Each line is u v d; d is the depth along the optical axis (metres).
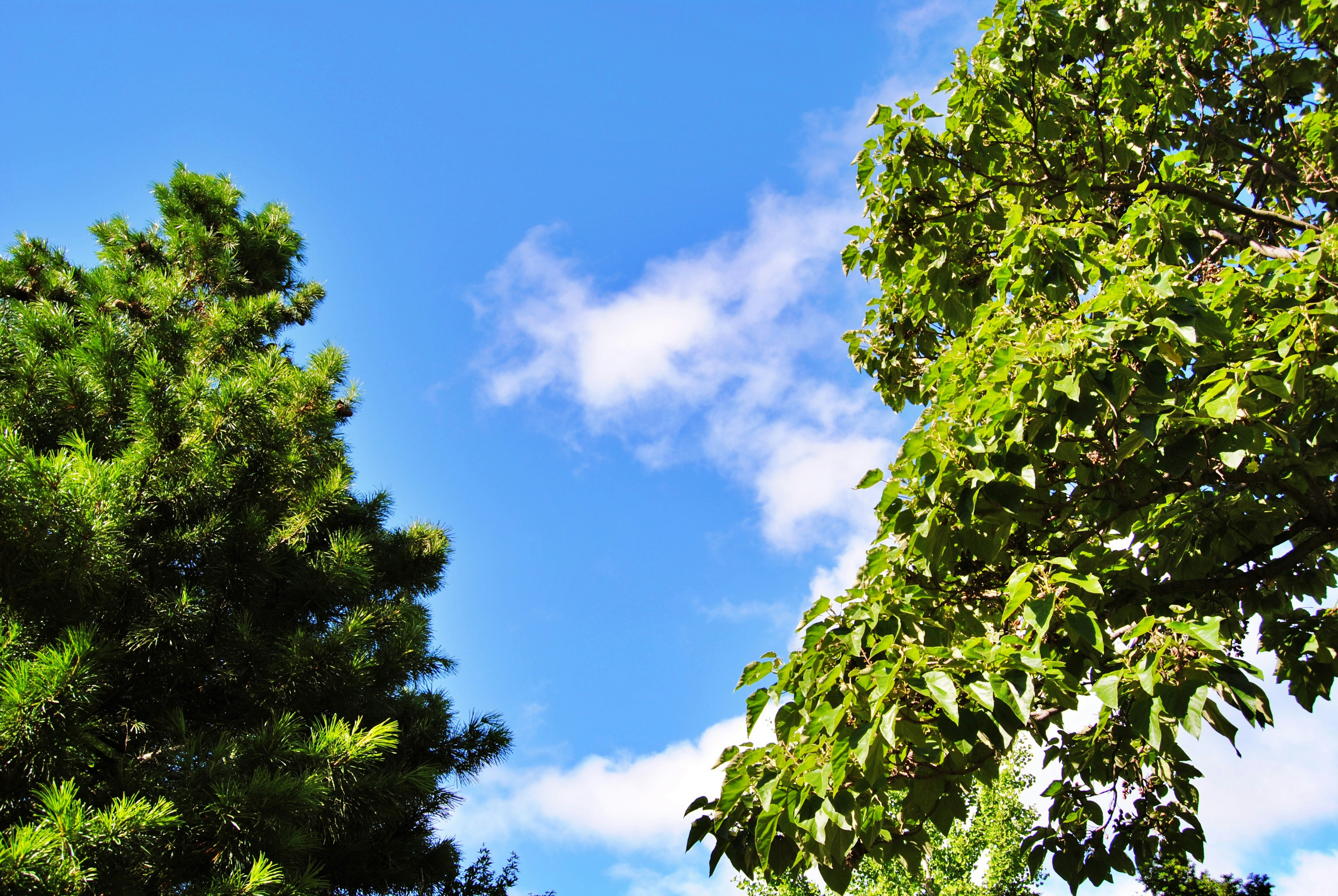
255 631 7.07
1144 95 5.07
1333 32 4.75
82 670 4.78
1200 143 5.29
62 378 7.07
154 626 6.36
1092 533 3.44
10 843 4.21
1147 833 4.18
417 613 8.08
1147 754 4.14
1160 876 7.45
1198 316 3.00
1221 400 2.90
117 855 4.39
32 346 7.35
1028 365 3.11
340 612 8.01
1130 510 3.41
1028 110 5.13
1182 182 5.04
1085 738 4.14
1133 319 3.03
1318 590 3.88
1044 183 5.21
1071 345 3.03
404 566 9.17
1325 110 4.86
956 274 5.30
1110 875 4.21
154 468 6.73
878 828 2.93
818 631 3.32
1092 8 5.17
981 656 2.81
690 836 3.34
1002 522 3.22
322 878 6.82
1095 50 5.38
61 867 4.00
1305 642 3.92
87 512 5.43
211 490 7.04
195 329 9.08
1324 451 3.22
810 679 3.29
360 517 9.20
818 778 2.84
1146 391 3.07
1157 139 5.14
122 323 8.62
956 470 3.18
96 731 5.64
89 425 7.14
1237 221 5.03
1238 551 3.62
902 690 2.88
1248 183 5.14
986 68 5.07
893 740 2.66
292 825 5.50
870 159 5.16
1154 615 3.38
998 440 3.21
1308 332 2.93
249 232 12.14
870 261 5.49
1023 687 2.74
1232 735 2.91
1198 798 4.00
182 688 6.95
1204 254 4.33
